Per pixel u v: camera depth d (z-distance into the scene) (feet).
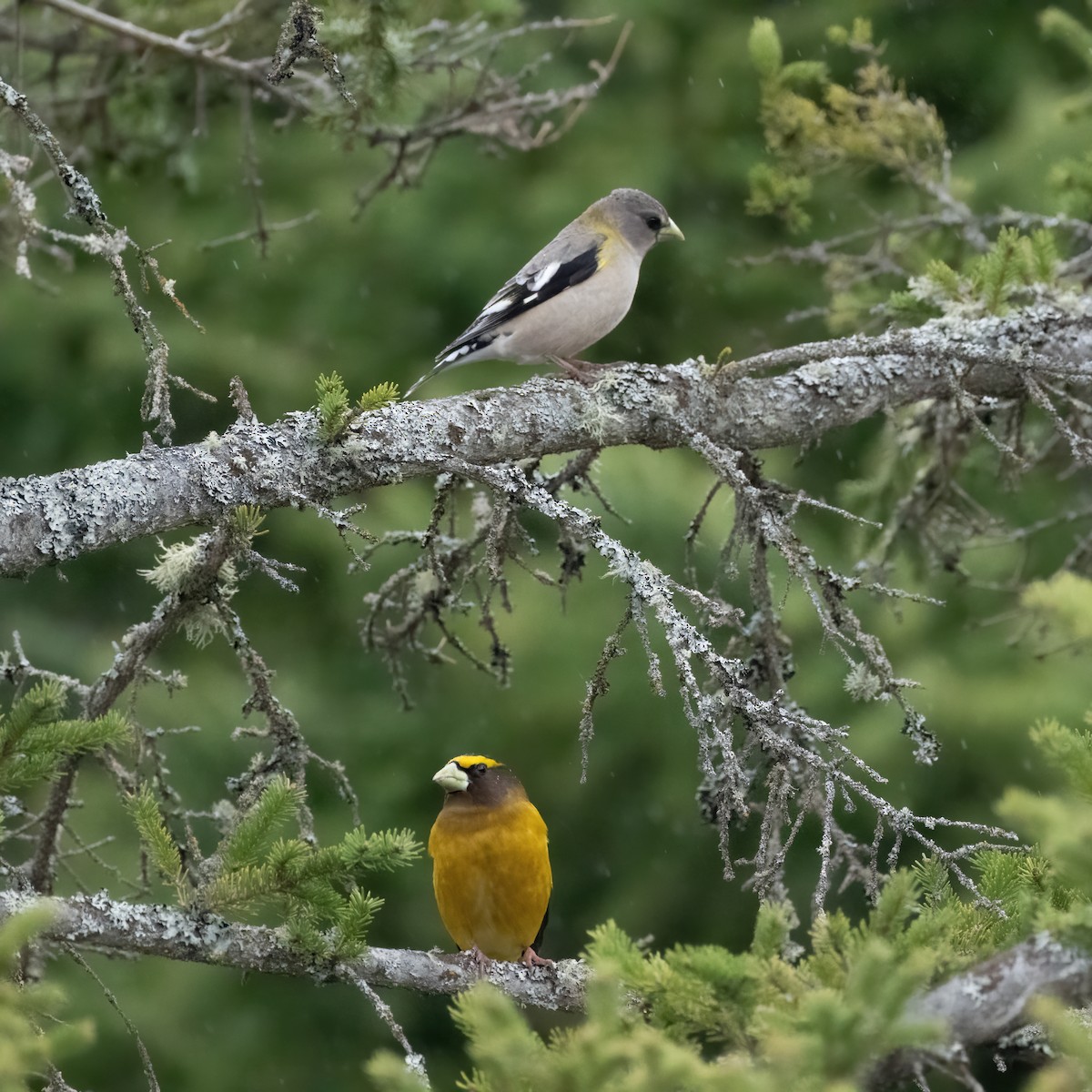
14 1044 15.78
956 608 55.93
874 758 54.44
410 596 32.35
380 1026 58.90
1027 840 19.24
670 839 58.03
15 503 23.47
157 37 38.81
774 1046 14.37
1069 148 57.47
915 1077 15.78
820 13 64.49
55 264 61.77
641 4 64.03
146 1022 56.13
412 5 36.11
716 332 64.90
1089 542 37.99
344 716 59.47
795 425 29.71
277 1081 56.29
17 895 21.94
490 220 63.36
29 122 23.31
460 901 31.65
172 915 22.25
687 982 15.84
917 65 64.44
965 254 39.81
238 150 62.23
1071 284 32.24
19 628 60.59
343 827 56.95
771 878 22.04
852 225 60.54
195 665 60.90
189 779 56.90
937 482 37.09
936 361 30.27
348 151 38.63
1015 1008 15.83
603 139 64.39
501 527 27.07
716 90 64.34
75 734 20.21
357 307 62.64
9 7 42.60
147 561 63.67
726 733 22.02
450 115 40.19
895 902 16.43
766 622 28.50
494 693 57.77
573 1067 14.67
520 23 43.14
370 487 26.14
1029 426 41.01
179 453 24.73
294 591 24.00
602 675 22.18
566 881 58.29
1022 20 64.03
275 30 41.06
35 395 62.03
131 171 45.16
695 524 28.76
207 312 62.34
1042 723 16.20
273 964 22.40
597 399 28.37
